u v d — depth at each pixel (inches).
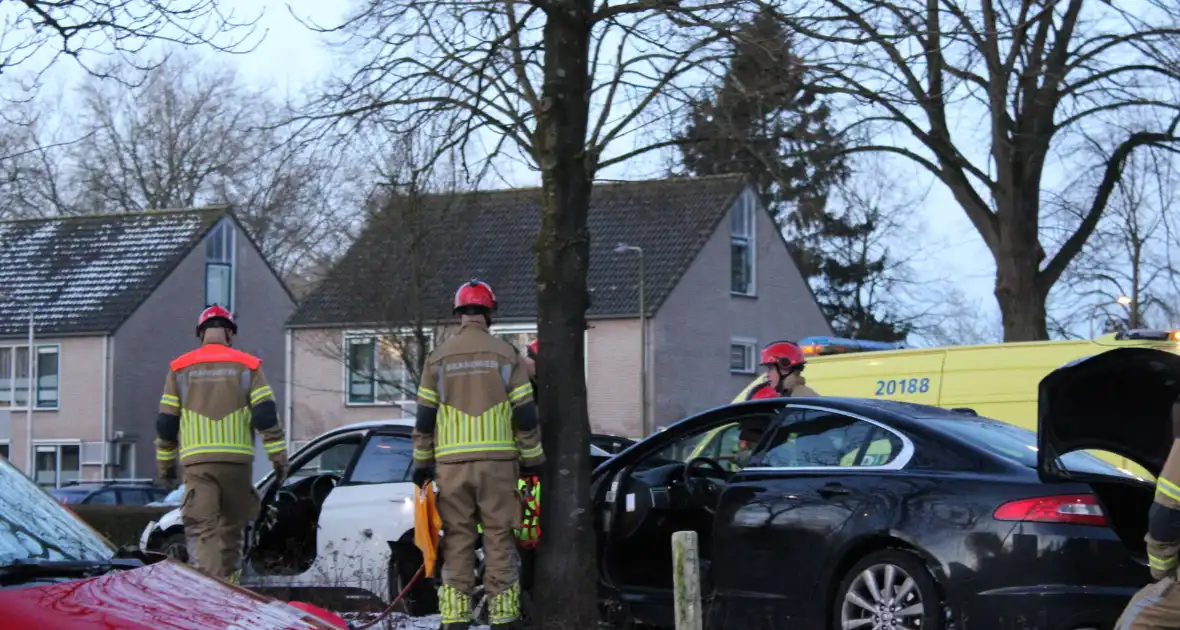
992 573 266.1
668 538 339.9
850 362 533.3
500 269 1466.5
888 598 281.6
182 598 161.2
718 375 1541.6
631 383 1467.8
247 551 411.2
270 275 1838.1
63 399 1681.8
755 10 366.9
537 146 353.1
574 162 335.6
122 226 1791.3
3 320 1721.2
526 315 1416.1
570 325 332.5
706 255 1540.4
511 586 302.8
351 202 424.8
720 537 313.1
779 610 299.0
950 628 270.4
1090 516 262.5
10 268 1784.0
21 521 179.8
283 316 1851.6
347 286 895.1
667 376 1472.7
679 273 1491.1
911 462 289.4
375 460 408.2
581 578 325.1
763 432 332.5
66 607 140.5
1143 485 275.3
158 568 177.0
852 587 288.0
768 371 422.6
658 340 1462.8
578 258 334.3
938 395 499.8
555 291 333.1
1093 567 259.8
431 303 890.7
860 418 304.2
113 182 1760.6
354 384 1513.3
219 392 336.5
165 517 441.4
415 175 386.9
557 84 334.3
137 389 1694.1
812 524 295.4
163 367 1721.2
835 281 1994.3
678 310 1494.8
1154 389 252.5
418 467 309.0
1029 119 784.3
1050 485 267.7
